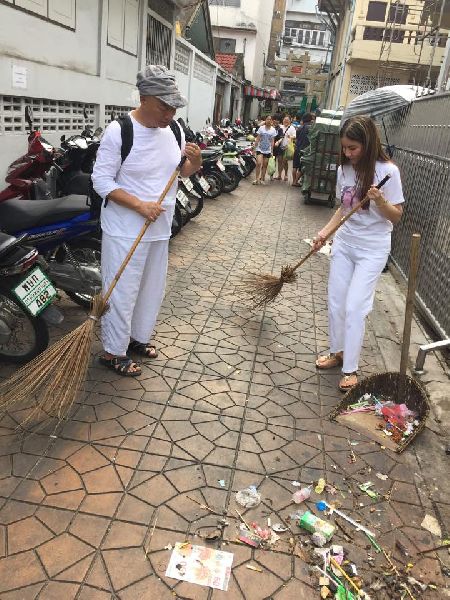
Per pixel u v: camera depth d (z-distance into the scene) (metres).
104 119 8.15
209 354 3.77
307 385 3.49
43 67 6.05
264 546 2.21
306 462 2.74
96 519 2.25
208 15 17.66
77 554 2.08
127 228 2.96
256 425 3.00
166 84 2.65
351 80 19.67
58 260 3.88
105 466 2.57
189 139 9.01
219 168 9.65
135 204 2.83
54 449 2.66
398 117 7.42
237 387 3.38
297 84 40.03
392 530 2.36
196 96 15.92
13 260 2.97
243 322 4.38
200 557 2.12
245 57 32.97
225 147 11.32
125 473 2.53
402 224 6.32
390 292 5.62
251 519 2.34
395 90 7.07
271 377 3.54
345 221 3.29
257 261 6.16
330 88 27.84
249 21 32.12
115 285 3.04
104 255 3.07
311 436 2.96
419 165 5.86
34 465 2.54
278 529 2.30
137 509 2.32
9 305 3.24
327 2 24.56
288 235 7.61
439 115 5.46
